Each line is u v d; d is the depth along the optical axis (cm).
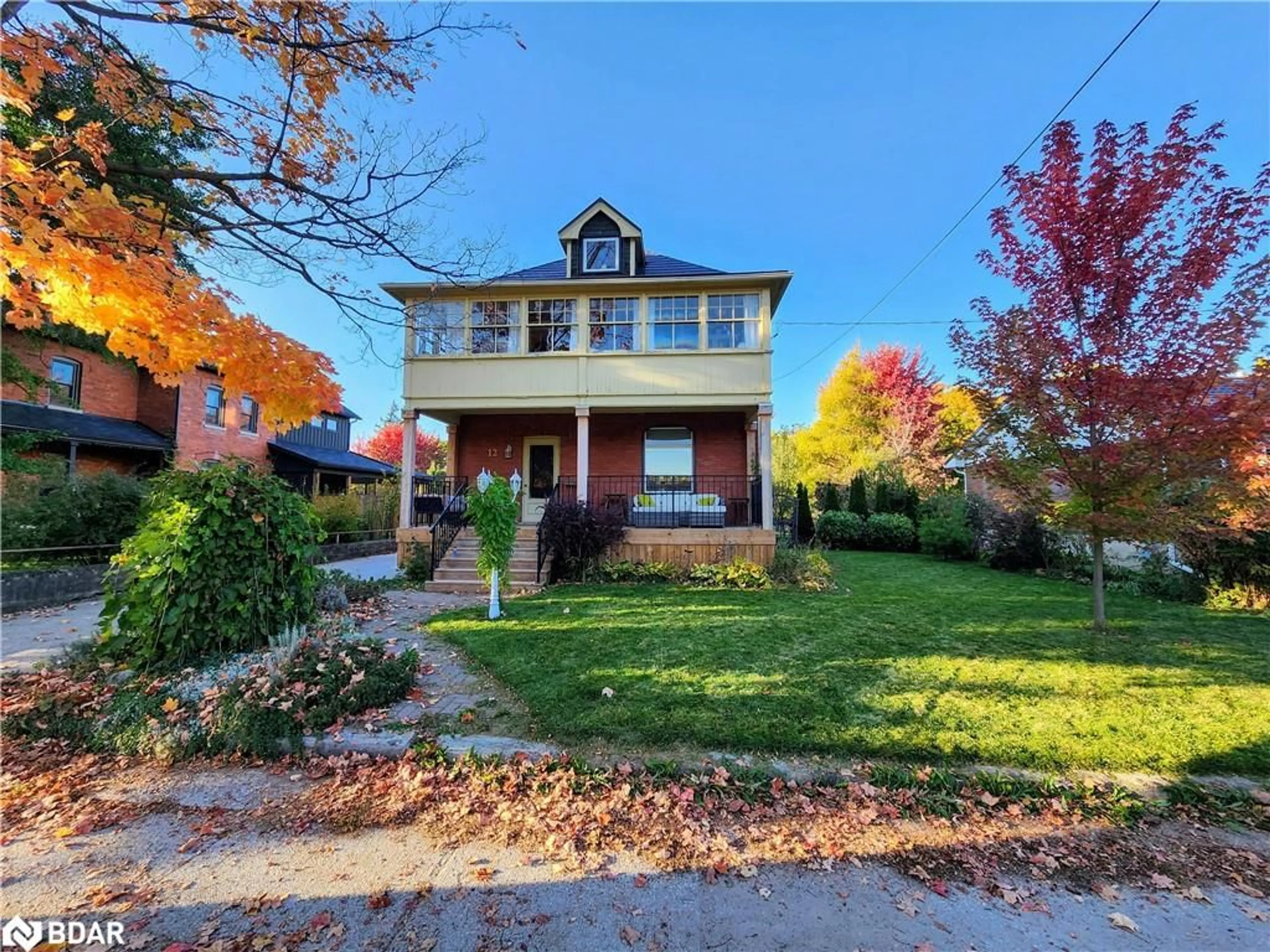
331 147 474
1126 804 295
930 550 1554
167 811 293
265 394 370
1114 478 576
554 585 978
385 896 227
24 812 290
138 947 198
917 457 2419
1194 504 575
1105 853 262
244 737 348
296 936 205
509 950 199
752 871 246
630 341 1195
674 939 205
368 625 677
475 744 352
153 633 434
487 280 589
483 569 705
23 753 351
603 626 638
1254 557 765
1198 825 283
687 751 344
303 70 417
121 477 1088
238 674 403
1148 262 566
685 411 1353
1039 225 608
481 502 710
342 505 1656
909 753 339
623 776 319
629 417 1373
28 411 1346
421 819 285
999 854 260
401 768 332
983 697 418
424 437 3312
